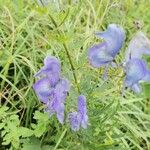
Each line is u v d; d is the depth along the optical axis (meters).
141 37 0.18
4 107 0.22
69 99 0.20
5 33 0.26
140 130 0.24
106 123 0.22
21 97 0.22
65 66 0.20
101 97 0.23
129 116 0.26
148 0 0.33
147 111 0.26
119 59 0.27
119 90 0.21
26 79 0.23
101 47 0.18
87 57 0.19
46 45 0.25
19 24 0.25
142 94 0.26
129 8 0.31
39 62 0.25
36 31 0.26
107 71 0.19
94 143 0.21
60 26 0.18
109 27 0.18
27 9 0.26
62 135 0.20
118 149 0.21
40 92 0.18
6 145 0.23
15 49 0.25
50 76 0.18
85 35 0.25
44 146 0.22
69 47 0.21
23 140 0.21
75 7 0.23
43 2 0.17
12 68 0.24
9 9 0.26
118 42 0.18
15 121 0.21
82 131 0.21
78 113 0.19
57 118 0.20
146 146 0.25
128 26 0.30
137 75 0.18
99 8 0.27
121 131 0.24
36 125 0.21
